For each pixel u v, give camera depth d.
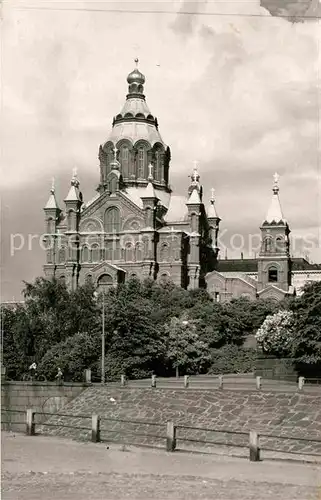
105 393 52.03
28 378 65.94
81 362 66.12
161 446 37.66
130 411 48.22
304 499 23.78
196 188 135.50
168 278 129.62
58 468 30.25
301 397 43.38
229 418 43.38
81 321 74.62
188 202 133.75
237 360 87.62
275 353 72.00
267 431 40.72
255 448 32.50
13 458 32.81
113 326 71.19
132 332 72.06
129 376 70.19
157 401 48.34
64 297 77.06
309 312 61.69
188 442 40.59
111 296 83.56
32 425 42.22
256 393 45.50
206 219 141.38
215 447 39.25
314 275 135.75
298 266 141.12
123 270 130.12
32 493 24.39
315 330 61.03
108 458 33.16
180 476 28.38
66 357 66.19
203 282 133.00
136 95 146.00
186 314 92.50
